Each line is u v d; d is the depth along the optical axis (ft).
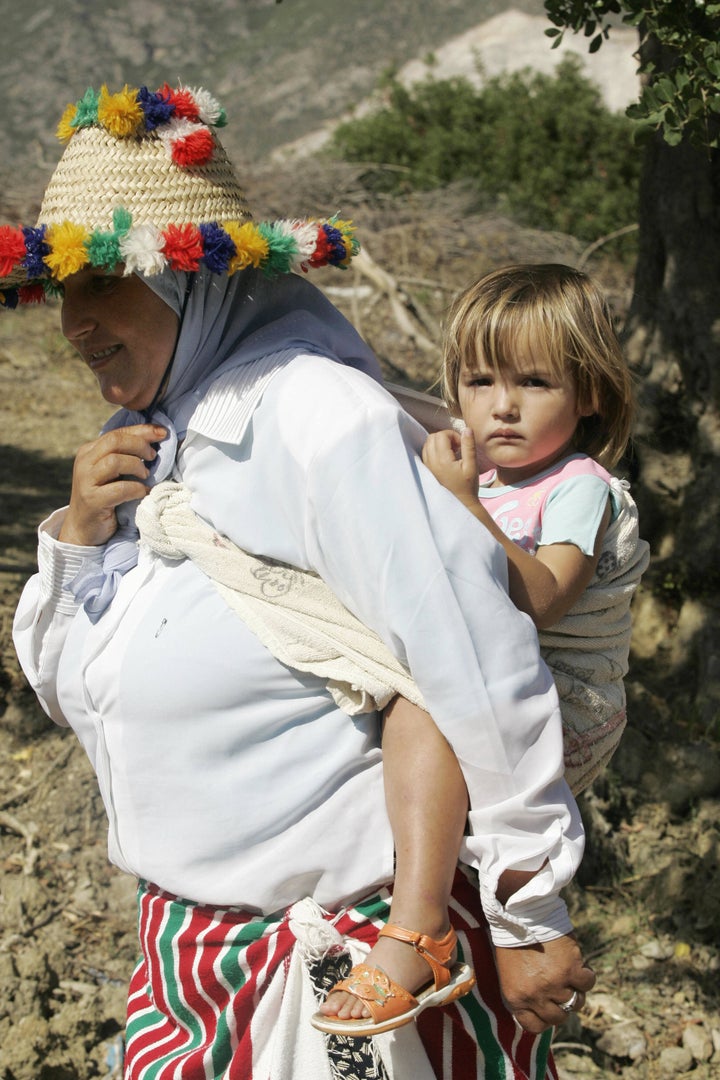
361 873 6.49
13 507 23.68
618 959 12.67
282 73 104.17
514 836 6.08
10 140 93.09
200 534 6.77
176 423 7.06
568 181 43.50
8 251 6.60
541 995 6.26
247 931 6.68
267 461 6.43
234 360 6.86
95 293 6.92
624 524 6.84
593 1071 11.19
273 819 6.57
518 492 6.99
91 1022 11.12
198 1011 6.88
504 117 45.78
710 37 11.69
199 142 6.82
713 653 16.55
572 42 85.35
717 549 17.06
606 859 13.78
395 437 6.14
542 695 6.12
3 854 13.80
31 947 12.21
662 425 17.70
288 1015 6.49
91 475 7.13
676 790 14.70
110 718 6.91
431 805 6.11
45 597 7.48
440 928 6.04
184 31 119.03
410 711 6.24
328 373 6.42
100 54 114.11
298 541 6.39
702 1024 11.89
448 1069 6.47
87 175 6.87
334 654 6.35
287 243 6.73
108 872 13.53
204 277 6.92
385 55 101.65
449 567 6.00
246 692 6.57
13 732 15.93
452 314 7.06
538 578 6.37
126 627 6.89
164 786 6.74
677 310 17.39
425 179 41.88
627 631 6.92
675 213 17.26
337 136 47.52
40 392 31.40
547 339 6.62
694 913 13.07
